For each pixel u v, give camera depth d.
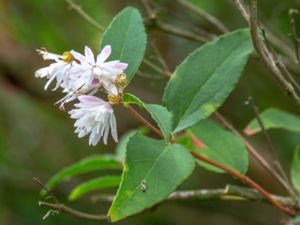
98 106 0.42
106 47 0.42
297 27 0.71
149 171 0.41
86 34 0.91
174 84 0.47
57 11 0.90
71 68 0.42
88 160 0.58
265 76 0.81
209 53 0.47
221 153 0.53
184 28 0.81
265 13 0.80
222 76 0.47
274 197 0.52
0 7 0.90
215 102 0.47
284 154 0.84
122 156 0.60
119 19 0.47
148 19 0.65
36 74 0.44
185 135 0.53
